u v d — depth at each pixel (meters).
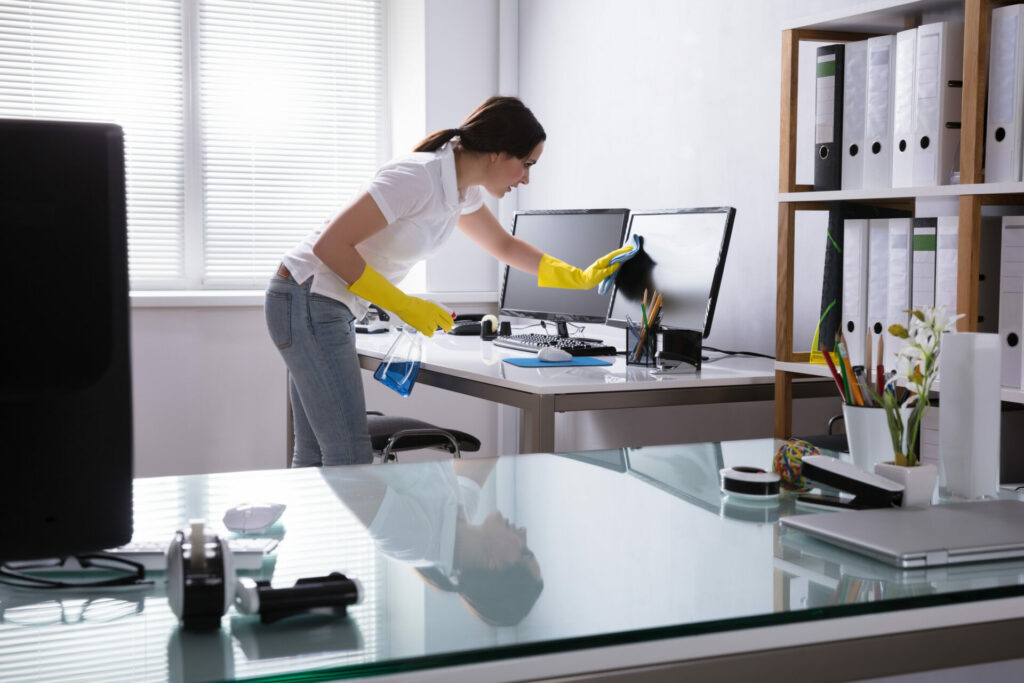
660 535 1.10
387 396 4.40
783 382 2.45
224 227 4.50
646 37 3.56
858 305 2.28
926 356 1.24
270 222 4.57
